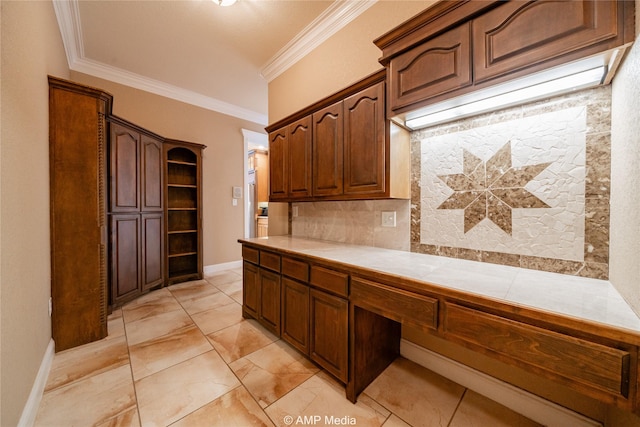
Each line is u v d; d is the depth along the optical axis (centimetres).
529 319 83
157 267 317
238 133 435
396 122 160
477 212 148
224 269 419
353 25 213
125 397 141
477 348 94
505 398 135
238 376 159
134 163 278
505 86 112
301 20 228
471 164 149
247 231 450
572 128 118
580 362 74
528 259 131
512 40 104
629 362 68
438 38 126
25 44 135
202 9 215
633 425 84
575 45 91
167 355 181
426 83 131
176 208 347
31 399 127
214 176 406
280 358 178
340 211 225
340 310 144
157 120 349
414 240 175
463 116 150
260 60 292
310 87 255
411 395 143
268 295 204
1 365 100
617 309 80
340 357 144
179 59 290
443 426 123
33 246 142
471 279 113
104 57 286
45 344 161
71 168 187
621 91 94
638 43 77
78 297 191
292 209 279
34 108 148
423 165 170
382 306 123
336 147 186
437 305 104
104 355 180
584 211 116
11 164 115
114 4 208
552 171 123
